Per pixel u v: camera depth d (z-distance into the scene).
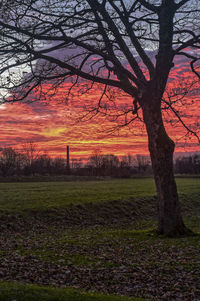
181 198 37.09
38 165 94.12
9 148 87.44
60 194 34.72
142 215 29.97
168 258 12.19
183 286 9.05
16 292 7.18
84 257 12.74
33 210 25.30
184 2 15.53
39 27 14.33
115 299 7.45
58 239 17.95
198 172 97.50
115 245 15.16
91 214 27.34
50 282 9.38
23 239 18.05
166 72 16.19
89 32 15.89
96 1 15.44
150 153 16.80
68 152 91.81
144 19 16.31
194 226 23.61
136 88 16.84
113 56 16.84
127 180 68.88
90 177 74.44
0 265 11.08
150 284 9.34
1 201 28.31
